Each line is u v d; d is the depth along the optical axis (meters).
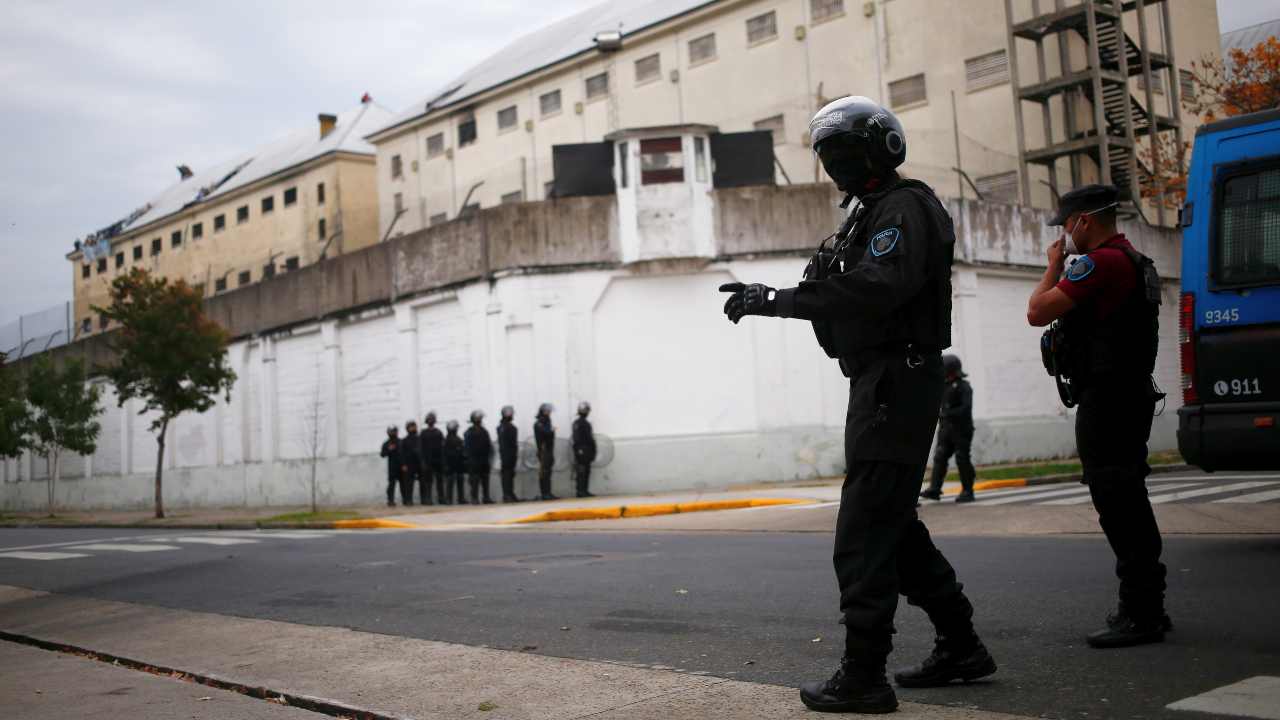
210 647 6.00
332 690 4.54
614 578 8.22
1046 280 4.62
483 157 44.06
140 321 26.66
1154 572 4.52
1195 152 8.31
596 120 40.12
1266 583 5.95
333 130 53.62
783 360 23.00
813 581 7.37
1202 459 7.96
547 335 23.28
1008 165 28.88
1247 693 3.58
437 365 25.48
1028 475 19.05
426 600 7.57
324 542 14.25
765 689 4.02
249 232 53.34
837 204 23.11
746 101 35.94
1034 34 29.23
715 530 12.89
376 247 27.08
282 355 30.56
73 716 4.41
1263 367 7.71
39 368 33.56
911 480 3.40
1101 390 4.47
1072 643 4.65
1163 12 31.72
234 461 32.12
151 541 16.36
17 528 26.28
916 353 3.38
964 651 3.84
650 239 22.89
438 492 24.09
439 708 4.09
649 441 22.94
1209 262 8.05
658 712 3.77
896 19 32.62
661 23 37.91
